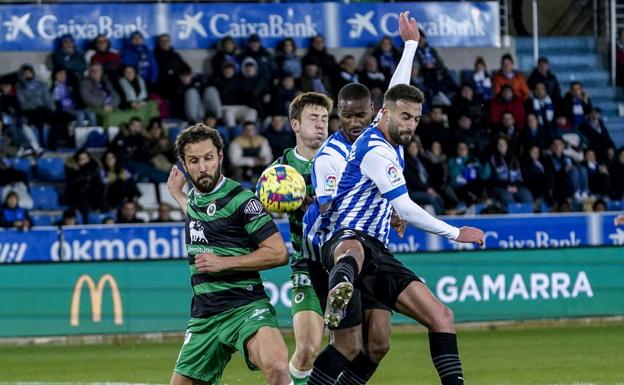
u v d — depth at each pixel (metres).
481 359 34.34
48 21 56.34
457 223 45.88
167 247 44.41
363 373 19.41
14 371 33.38
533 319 45.19
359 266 18.44
